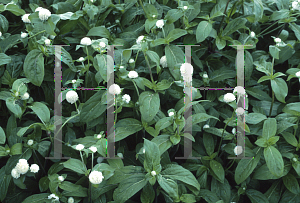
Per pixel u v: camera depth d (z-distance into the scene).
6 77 1.12
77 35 1.18
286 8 1.24
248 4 1.21
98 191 1.07
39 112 1.07
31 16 1.08
